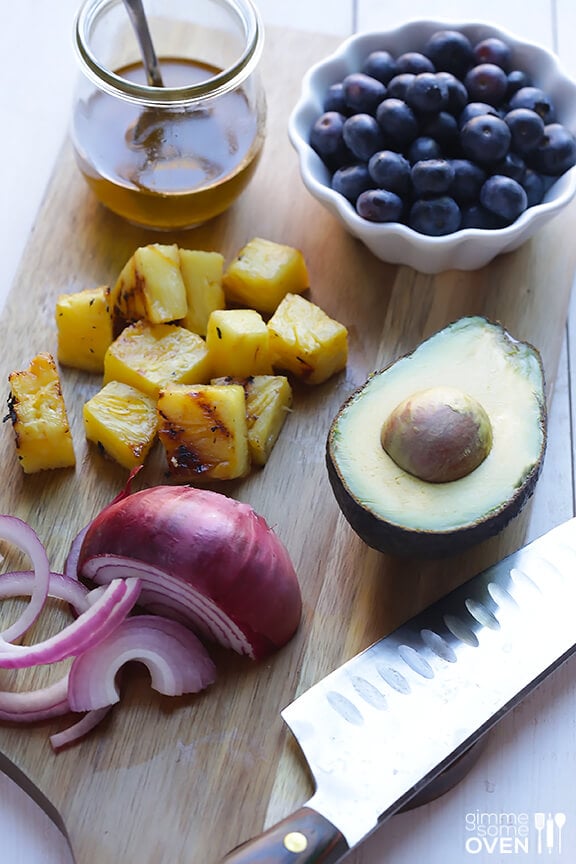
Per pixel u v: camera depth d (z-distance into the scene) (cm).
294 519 63
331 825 55
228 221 70
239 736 58
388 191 66
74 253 69
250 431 63
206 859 56
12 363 66
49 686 59
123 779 57
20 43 78
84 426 65
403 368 60
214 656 60
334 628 61
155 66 67
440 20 69
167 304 65
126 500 60
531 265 69
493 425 59
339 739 57
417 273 69
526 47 69
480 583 60
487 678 58
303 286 68
